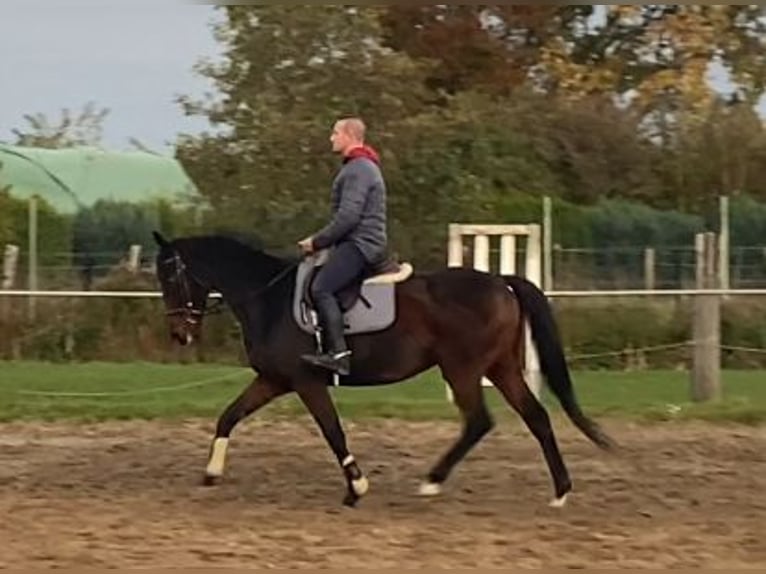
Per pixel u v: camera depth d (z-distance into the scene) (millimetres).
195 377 18797
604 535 9469
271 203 23531
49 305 21250
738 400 16594
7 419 15086
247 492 11109
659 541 9273
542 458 12797
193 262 10984
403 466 12359
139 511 10258
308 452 13062
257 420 15102
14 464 12391
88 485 11367
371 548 9008
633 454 13047
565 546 9109
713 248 20094
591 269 23172
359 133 10539
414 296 10555
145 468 12195
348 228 10391
